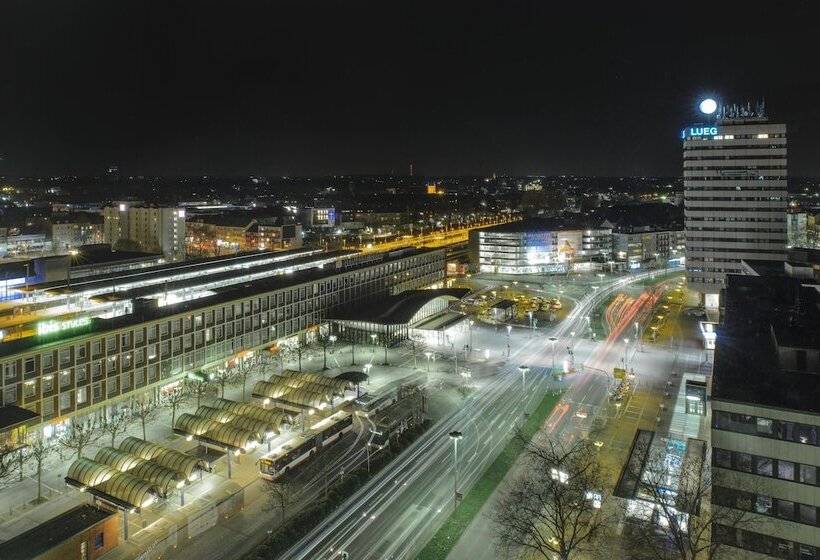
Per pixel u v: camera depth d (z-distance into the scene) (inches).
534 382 5068.9
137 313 4475.9
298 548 2763.3
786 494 2500.0
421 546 2785.4
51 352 3713.1
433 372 5354.3
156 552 2736.2
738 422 2571.4
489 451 3754.9
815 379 2815.0
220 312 4997.5
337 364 5565.9
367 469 3464.6
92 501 3159.5
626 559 2608.3
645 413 4357.8
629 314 7662.4
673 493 2758.4
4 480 3346.5
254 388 4537.4
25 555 2415.1
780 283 5349.4
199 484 3361.2
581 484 2940.5
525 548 2746.1
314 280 6176.2
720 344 3380.9
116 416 4101.9
